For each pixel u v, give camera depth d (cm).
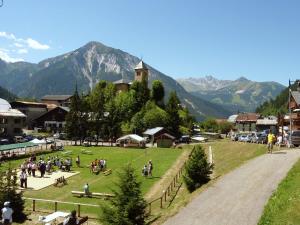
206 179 3750
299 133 5284
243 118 15925
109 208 2694
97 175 5703
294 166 3347
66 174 5797
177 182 4703
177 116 12425
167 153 8000
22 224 3106
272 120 13800
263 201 2580
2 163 6488
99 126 10844
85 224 3175
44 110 15950
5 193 3173
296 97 7825
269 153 4325
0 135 11288
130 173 2758
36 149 8744
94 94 13288
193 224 2291
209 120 17912
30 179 5350
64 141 11362
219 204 2602
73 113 10319
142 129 12131
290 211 2212
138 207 2648
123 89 15500
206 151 7200
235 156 5341
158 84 14212
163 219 2444
